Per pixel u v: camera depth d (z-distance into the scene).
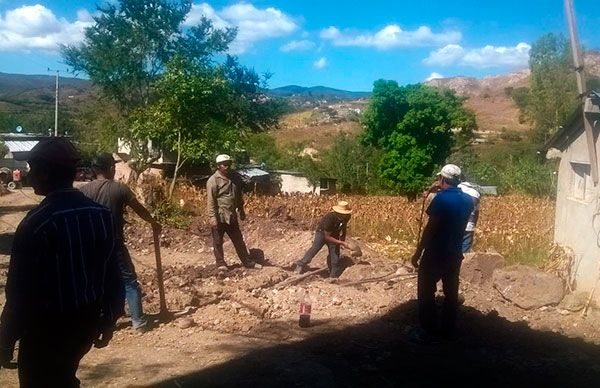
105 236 3.70
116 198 6.78
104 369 5.98
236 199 10.44
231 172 10.45
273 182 53.62
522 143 67.31
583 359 6.75
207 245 13.52
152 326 7.32
